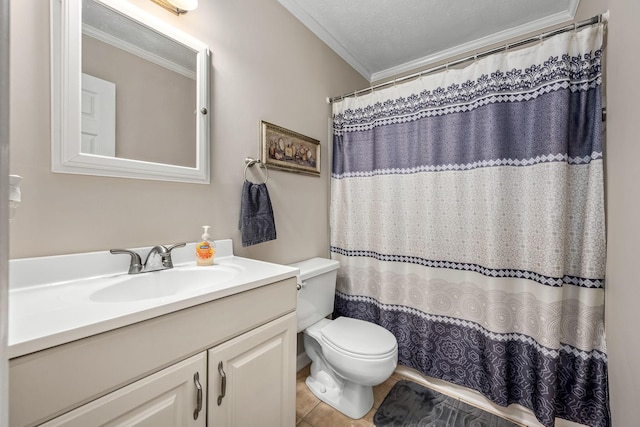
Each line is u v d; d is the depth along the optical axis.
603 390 1.15
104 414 0.54
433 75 1.57
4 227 0.28
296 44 1.67
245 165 1.36
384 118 1.76
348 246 1.91
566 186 1.19
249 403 0.86
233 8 1.29
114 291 0.82
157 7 1.03
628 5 0.86
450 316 1.52
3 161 0.28
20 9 0.72
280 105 1.56
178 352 0.67
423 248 1.61
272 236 1.38
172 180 1.06
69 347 0.50
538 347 1.26
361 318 1.86
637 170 0.80
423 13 1.69
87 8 0.85
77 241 0.83
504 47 1.34
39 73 0.76
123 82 0.93
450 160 1.50
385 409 1.42
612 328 1.03
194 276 1.02
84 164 0.83
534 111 1.27
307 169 1.76
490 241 1.36
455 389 1.53
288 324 1.01
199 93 1.14
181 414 0.68
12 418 0.44
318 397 1.49
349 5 1.62
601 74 1.15
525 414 1.33
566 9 1.65
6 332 0.29
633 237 0.83
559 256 1.19
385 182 1.75
